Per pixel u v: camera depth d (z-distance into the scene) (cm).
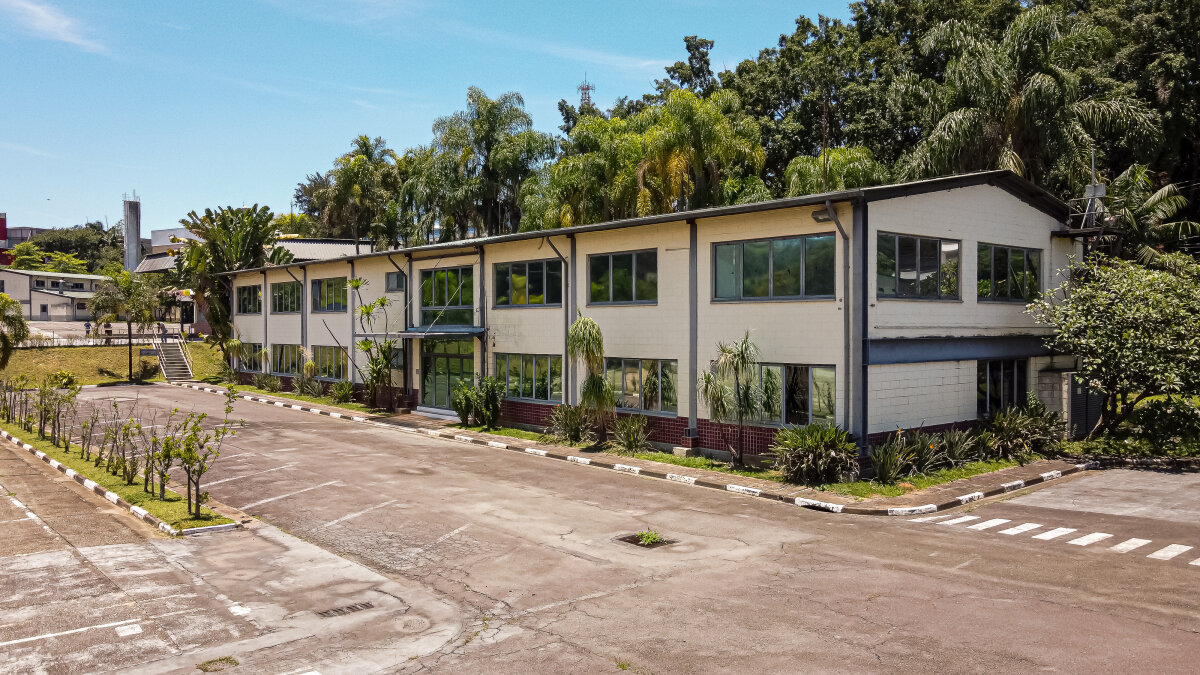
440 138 4497
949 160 2780
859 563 1102
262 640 843
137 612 923
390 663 784
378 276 3177
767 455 1809
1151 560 1102
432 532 1293
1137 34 3566
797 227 1766
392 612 931
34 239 11025
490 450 2180
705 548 1191
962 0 3691
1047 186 2986
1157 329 1833
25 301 7500
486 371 2627
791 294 1788
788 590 985
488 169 4478
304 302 3678
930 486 1596
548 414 2386
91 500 1537
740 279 1888
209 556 1162
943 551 1162
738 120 3344
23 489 1628
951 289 1900
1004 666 749
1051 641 809
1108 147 3406
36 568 1087
